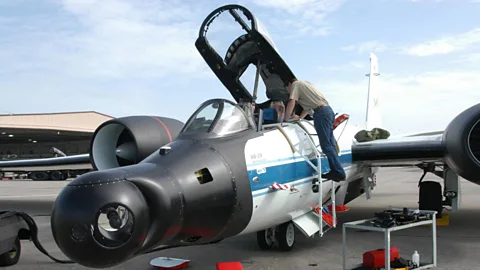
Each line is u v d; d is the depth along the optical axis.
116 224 3.74
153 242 3.99
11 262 6.37
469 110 6.93
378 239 7.60
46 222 10.55
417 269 5.29
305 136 6.13
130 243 3.71
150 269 5.92
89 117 48.94
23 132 46.56
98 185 3.78
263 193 5.16
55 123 45.84
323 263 5.98
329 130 5.94
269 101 7.19
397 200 13.68
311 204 6.26
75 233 3.65
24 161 11.66
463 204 12.43
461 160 6.74
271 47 6.30
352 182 8.18
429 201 9.04
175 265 5.79
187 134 5.17
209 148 4.87
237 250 6.82
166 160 4.53
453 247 6.96
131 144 6.42
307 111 6.34
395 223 5.18
